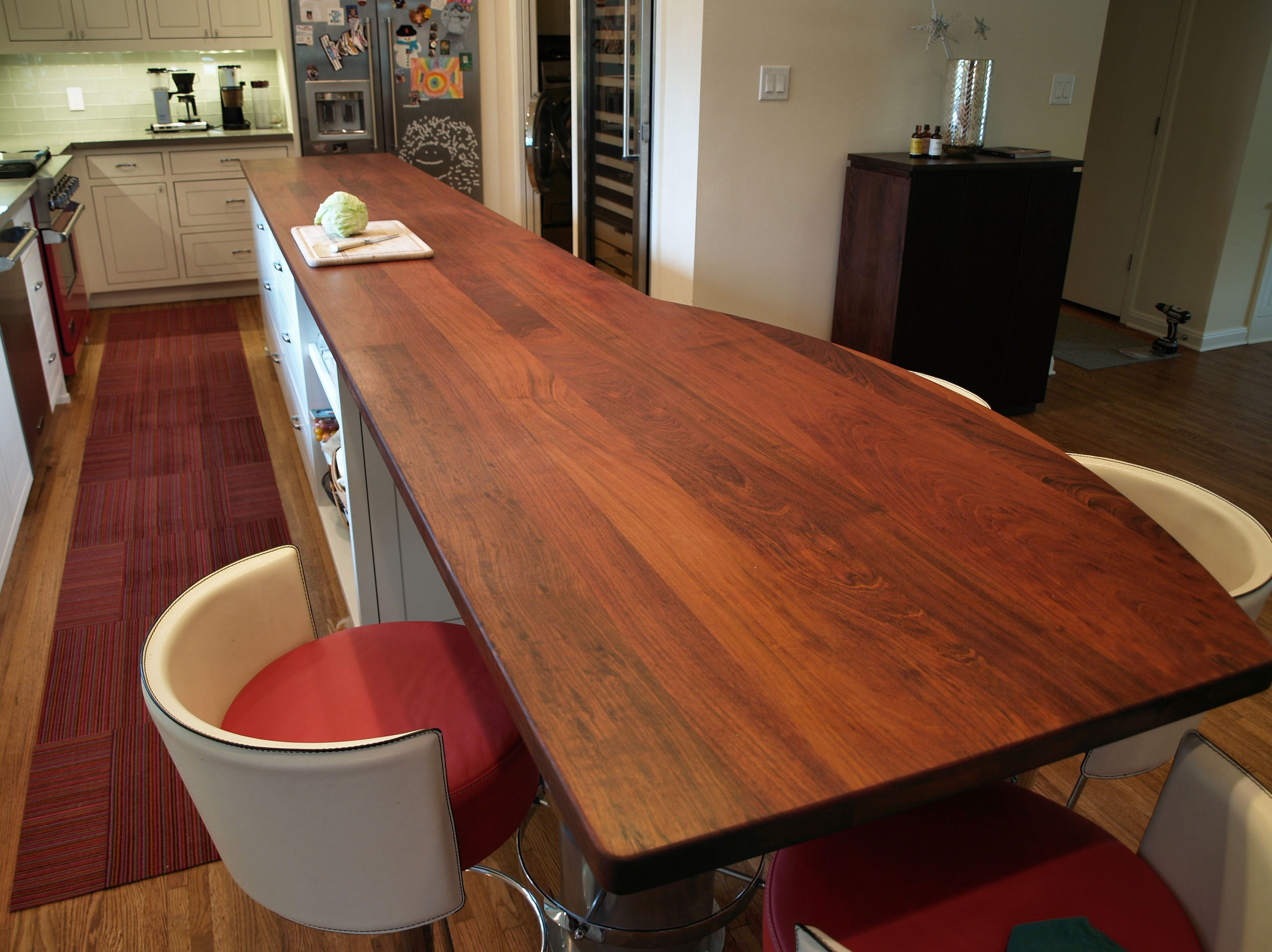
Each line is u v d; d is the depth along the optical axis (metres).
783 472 1.29
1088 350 5.07
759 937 1.72
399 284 2.27
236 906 1.77
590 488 1.23
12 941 1.69
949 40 3.92
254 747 0.95
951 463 1.34
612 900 1.45
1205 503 1.42
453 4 5.51
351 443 2.04
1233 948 0.92
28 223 3.72
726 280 3.99
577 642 0.93
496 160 5.98
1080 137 4.32
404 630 1.48
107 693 2.32
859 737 0.80
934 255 3.75
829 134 3.91
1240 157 4.75
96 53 5.34
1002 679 0.88
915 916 1.00
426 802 1.00
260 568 1.37
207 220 5.49
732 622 0.96
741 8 3.58
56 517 3.17
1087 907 1.01
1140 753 1.36
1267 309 5.18
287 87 5.50
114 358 4.69
